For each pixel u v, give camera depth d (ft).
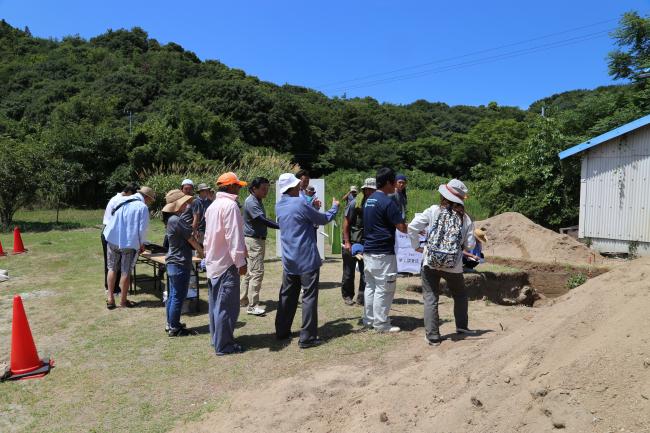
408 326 19.79
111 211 24.70
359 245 22.20
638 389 9.25
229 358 17.13
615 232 38.65
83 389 15.17
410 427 11.01
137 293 27.22
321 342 18.08
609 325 11.35
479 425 10.14
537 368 10.98
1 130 116.26
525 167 51.19
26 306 24.81
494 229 41.09
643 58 53.62
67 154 94.27
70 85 147.74
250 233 22.21
